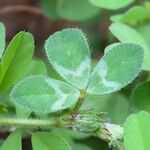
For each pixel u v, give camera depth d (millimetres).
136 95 158
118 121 189
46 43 143
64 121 145
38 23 296
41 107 135
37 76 138
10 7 280
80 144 194
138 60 137
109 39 245
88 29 270
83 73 141
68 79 140
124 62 138
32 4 294
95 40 259
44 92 137
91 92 138
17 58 148
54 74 180
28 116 154
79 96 138
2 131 210
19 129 151
